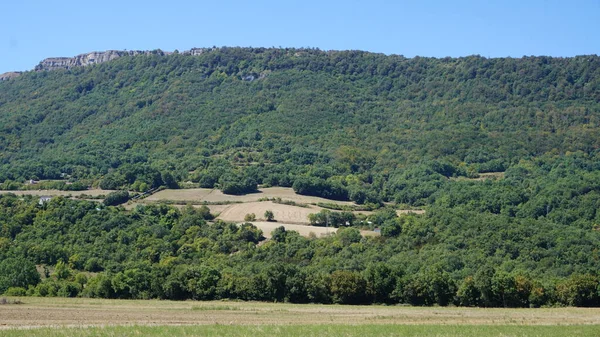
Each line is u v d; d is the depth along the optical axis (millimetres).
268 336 72562
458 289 111750
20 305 97812
